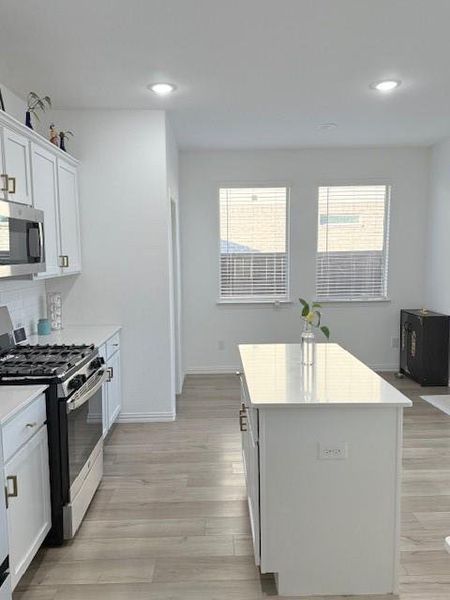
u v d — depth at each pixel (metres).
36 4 2.21
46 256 3.20
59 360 2.61
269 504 2.02
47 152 3.24
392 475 2.01
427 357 5.12
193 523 2.62
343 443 1.99
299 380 2.30
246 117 4.17
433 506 2.75
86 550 2.39
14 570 1.91
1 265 2.41
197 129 4.57
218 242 5.67
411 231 5.69
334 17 2.37
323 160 5.57
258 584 2.13
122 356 4.16
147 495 2.93
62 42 2.62
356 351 5.83
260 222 5.69
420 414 4.29
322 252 5.72
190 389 5.20
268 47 2.72
